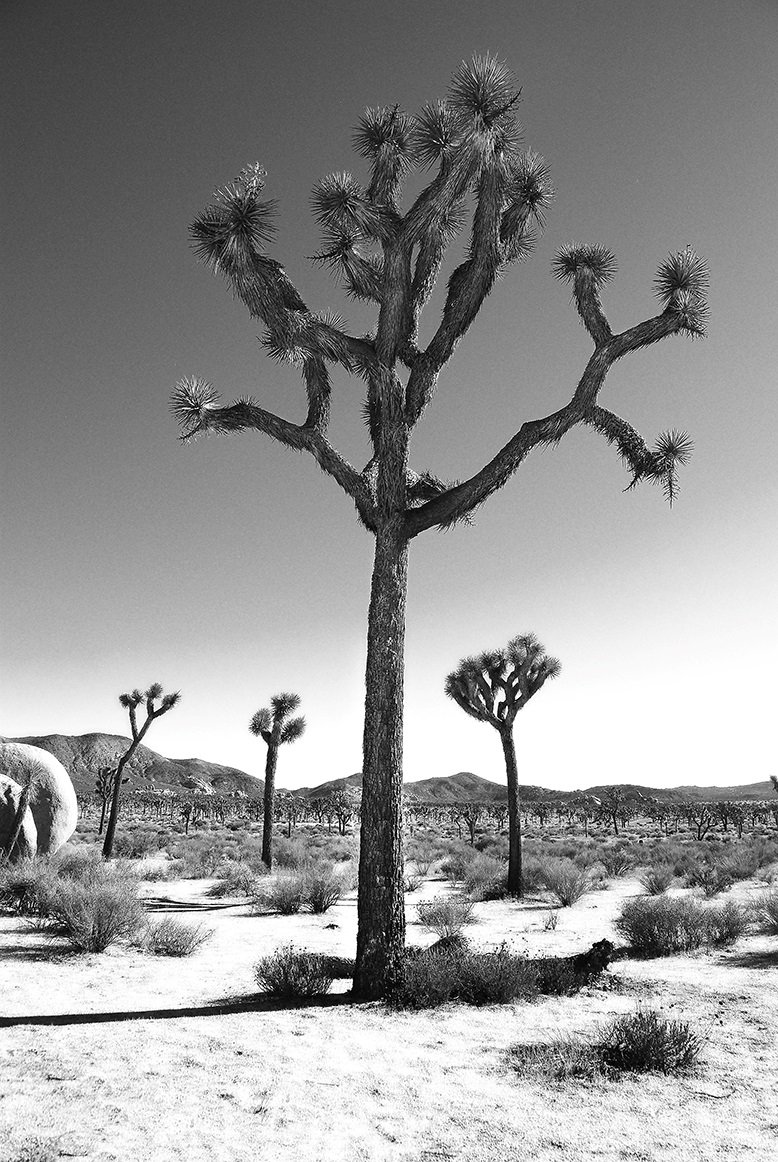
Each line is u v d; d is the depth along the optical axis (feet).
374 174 29.55
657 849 107.55
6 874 44.86
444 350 28.45
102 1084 15.71
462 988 24.04
